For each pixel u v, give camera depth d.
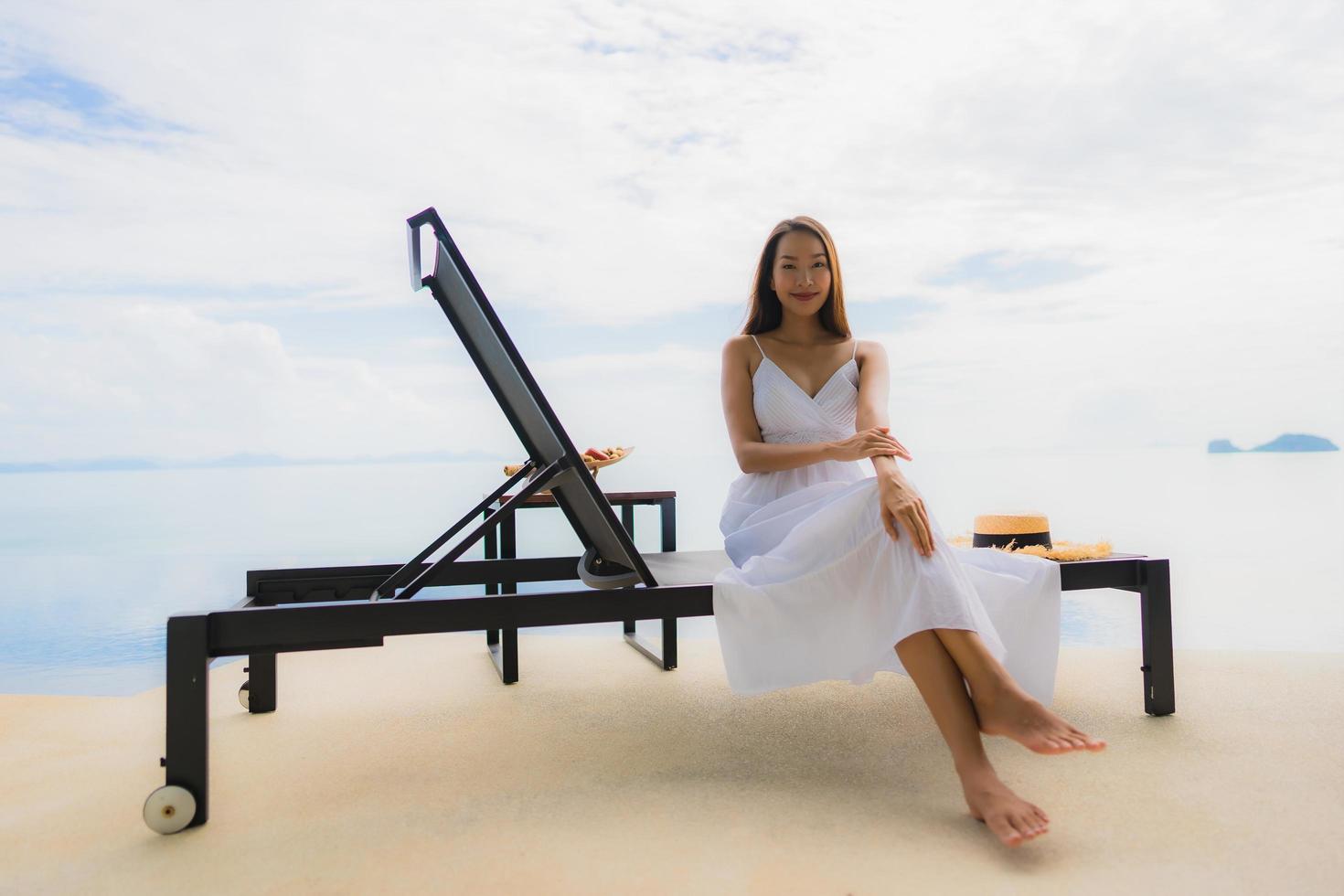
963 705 1.25
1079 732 1.15
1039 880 1.04
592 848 1.16
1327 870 1.05
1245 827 1.18
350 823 1.27
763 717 1.80
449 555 1.44
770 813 1.28
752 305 1.96
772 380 1.82
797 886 1.04
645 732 1.70
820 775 1.44
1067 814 1.24
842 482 1.66
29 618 3.67
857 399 1.84
